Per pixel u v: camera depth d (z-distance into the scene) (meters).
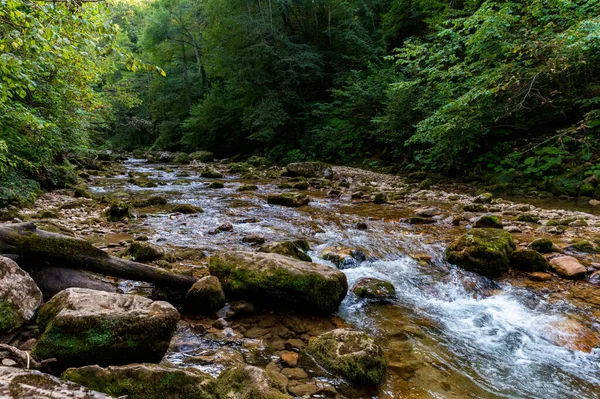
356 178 13.63
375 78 17.02
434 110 12.55
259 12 21.47
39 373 1.18
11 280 2.28
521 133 11.62
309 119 20.75
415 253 4.88
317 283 3.13
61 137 9.27
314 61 20.97
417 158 13.61
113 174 15.05
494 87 9.52
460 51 12.53
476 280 4.02
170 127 28.56
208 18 21.64
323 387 2.12
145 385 1.57
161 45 27.52
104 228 5.68
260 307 3.23
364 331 2.92
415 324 3.09
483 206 7.70
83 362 1.89
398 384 2.24
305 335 2.80
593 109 9.81
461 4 15.27
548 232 5.69
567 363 2.59
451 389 2.23
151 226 5.96
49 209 6.88
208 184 12.23
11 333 2.14
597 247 4.81
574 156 9.61
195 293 3.02
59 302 2.16
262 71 20.20
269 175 14.91
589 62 9.19
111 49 3.68
